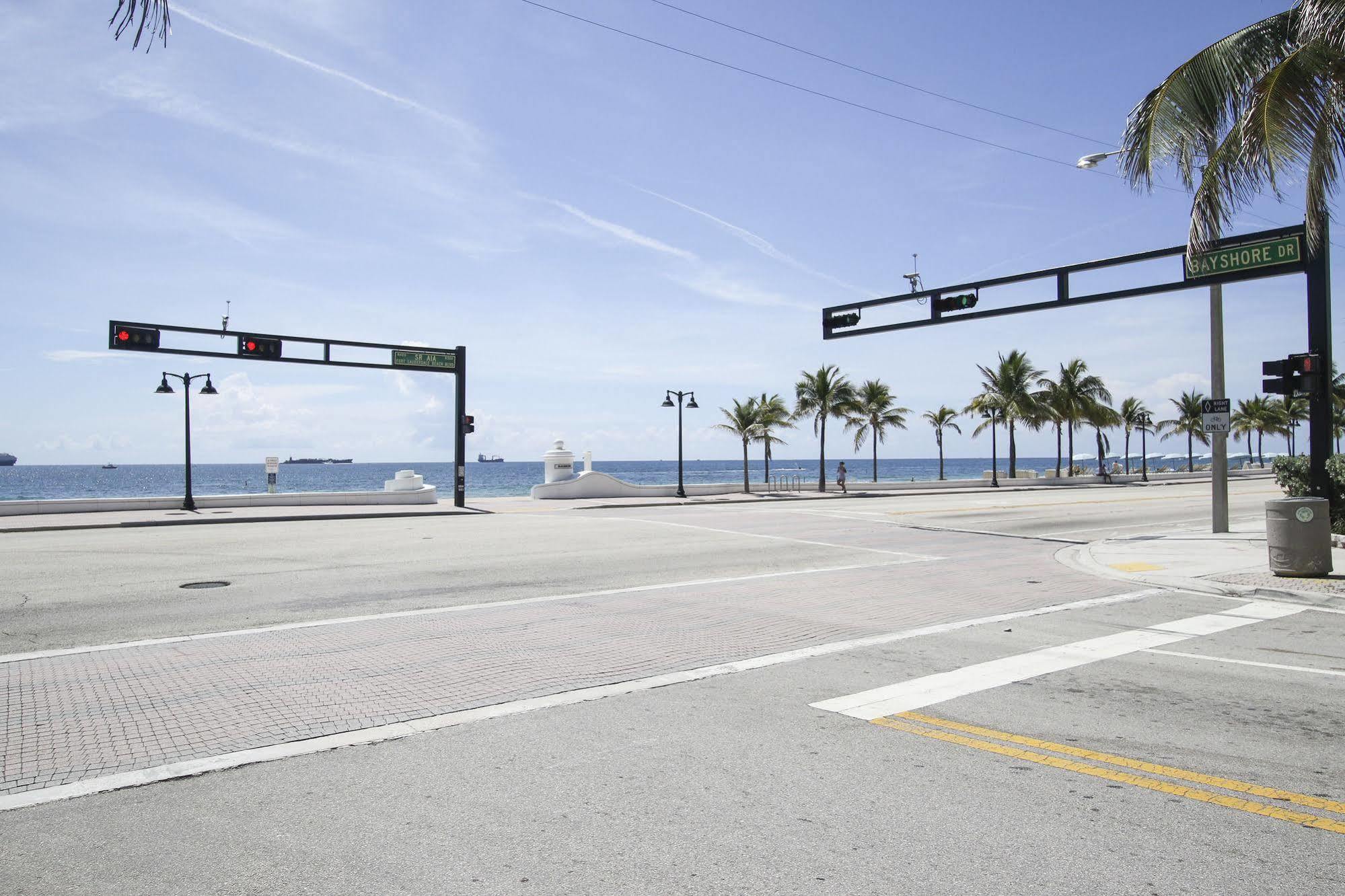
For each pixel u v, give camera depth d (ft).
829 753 16.35
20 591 36.04
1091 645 26.32
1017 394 177.27
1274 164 38.32
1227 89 40.40
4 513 84.28
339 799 14.15
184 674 22.48
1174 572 41.29
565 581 39.58
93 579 39.40
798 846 12.32
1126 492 140.26
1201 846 12.28
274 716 18.84
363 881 11.33
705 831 12.83
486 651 25.26
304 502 102.94
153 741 17.15
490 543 57.06
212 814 13.56
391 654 24.85
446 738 17.35
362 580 39.50
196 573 41.52
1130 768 15.49
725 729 17.85
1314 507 37.96
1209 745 16.75
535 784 14.78
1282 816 13.32
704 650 25.54
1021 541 59.88
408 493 109.60
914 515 85.97
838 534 64.28
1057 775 15.15
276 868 11.70
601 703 19.90
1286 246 46.91
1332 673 22.67
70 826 13.10
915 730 17.78
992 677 22.31
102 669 22.97
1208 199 40.57
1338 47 34.78
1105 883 11.20
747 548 54.54
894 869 11.60
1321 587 35.53
